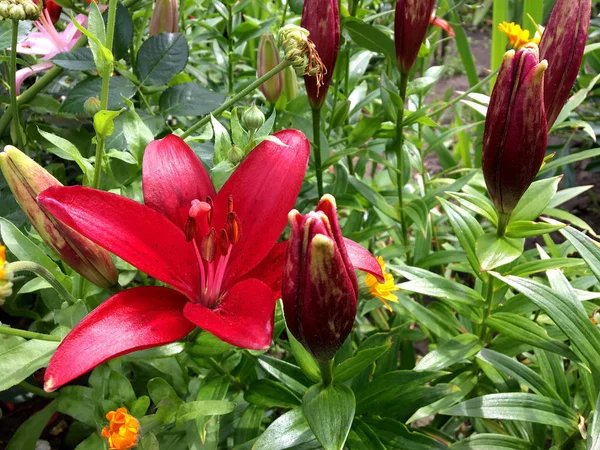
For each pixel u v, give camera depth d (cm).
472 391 38
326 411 24
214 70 57
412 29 35
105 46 25
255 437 30
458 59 99
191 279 24
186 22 52
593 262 26
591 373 28
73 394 30
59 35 40
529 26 53
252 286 23
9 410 42
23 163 23
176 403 27
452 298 31
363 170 51
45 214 23
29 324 46
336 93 44
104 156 30
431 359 32
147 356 26
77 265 24
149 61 36
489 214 30
